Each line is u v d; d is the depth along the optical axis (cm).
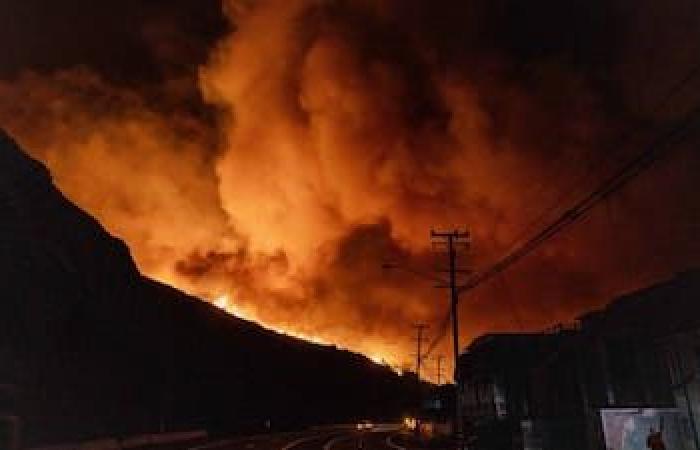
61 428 4481
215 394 8038
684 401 2538
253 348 10675
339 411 11662
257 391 9531
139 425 5738
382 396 13100
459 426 4272
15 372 4294
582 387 3300
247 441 5569
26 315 4750
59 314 5178
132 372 6109
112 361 5809
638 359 2855
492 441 4056
